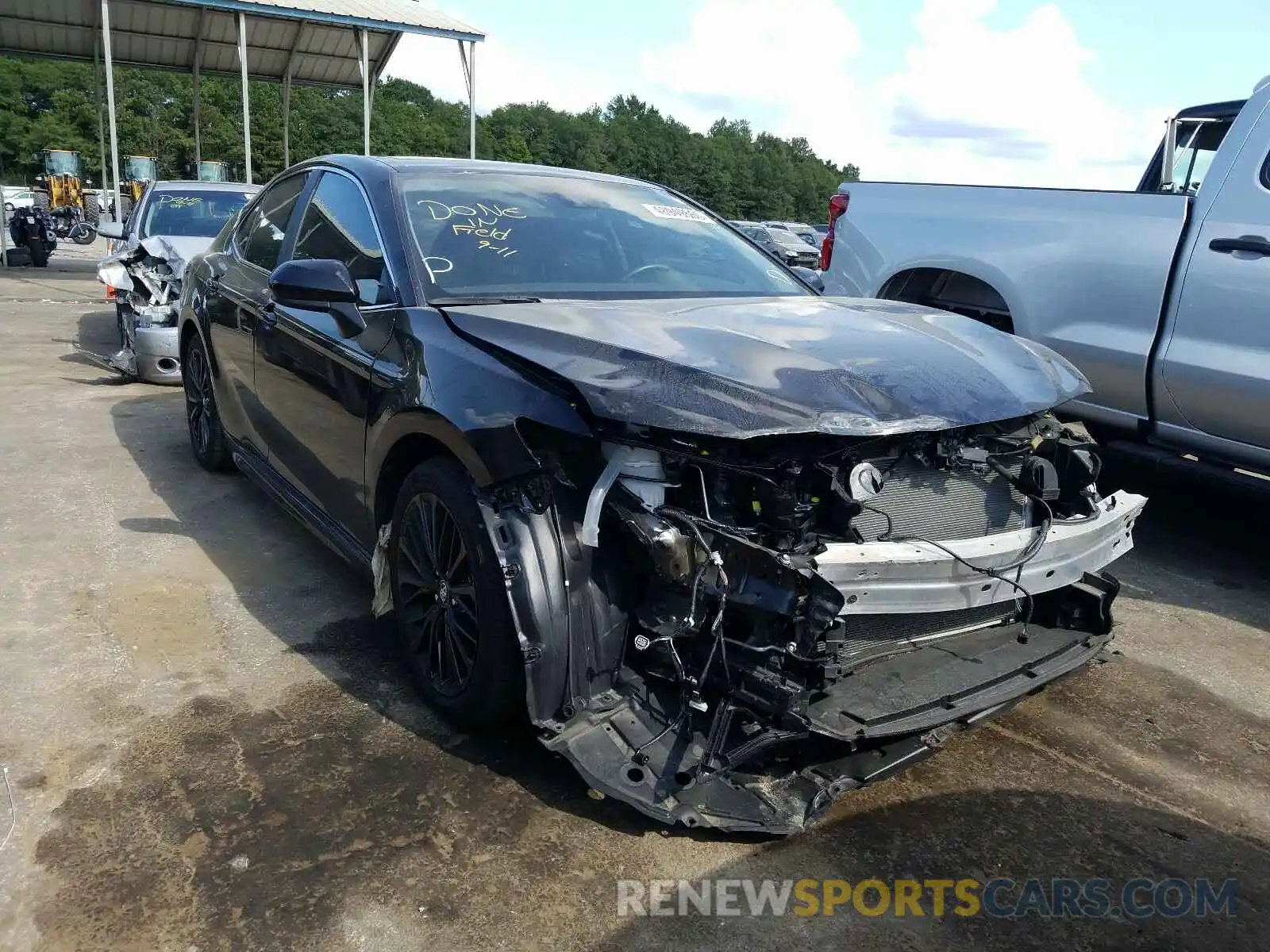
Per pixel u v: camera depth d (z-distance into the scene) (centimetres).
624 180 430
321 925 211
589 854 237
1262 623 405
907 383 255
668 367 243
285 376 383
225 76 2108
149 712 294
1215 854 252
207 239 878
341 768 268
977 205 530
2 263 1903
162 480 531
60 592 380
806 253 2505
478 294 315
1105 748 302
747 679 234
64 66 7700
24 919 209
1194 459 454
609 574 256
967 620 286
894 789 274
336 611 372
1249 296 416
